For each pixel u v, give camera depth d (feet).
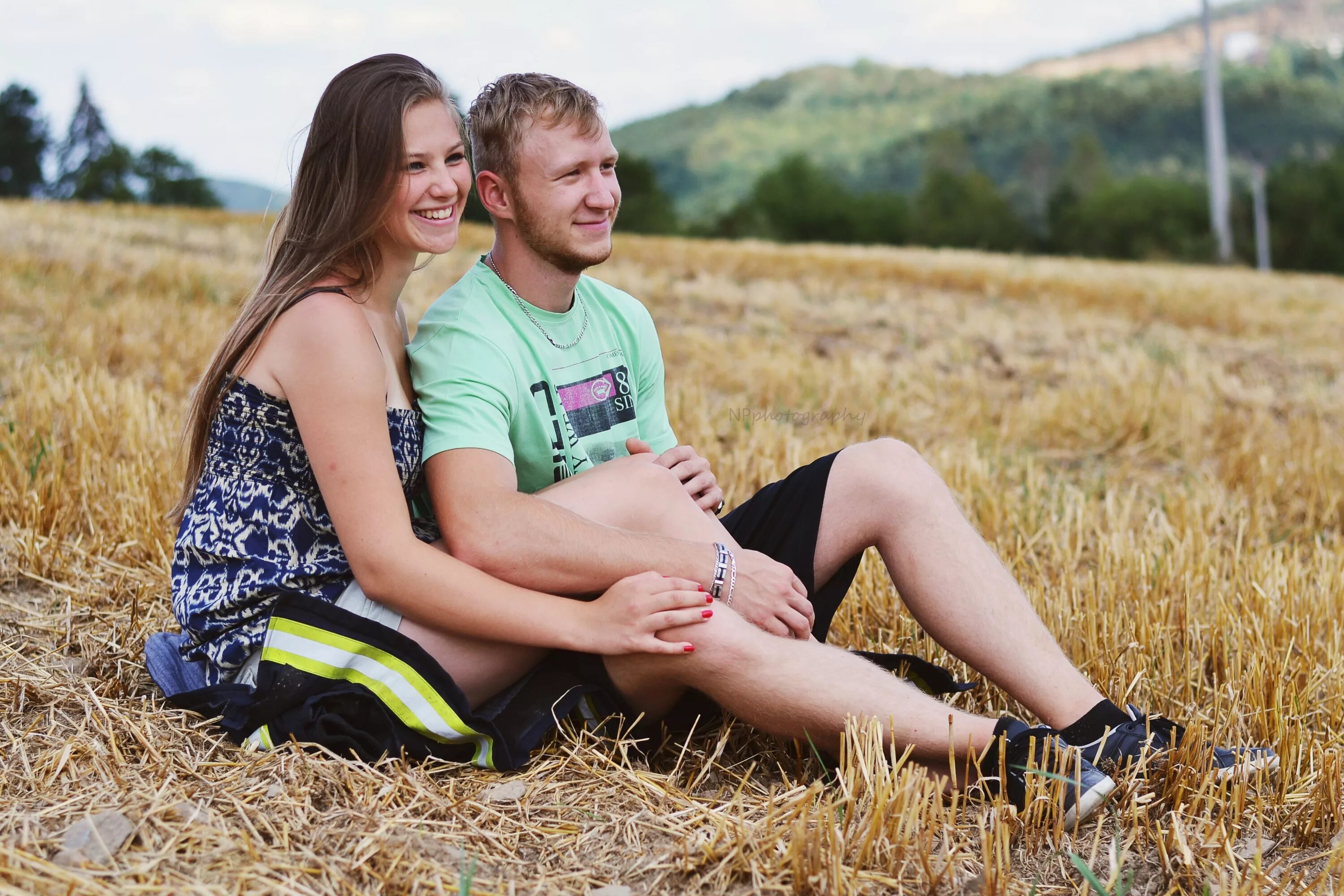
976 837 7.00
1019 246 245.65
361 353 7.31
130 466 12.83
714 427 18.48
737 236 242.37
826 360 27.35
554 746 7.79
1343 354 33.76
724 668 7.29
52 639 9.23
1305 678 9.27
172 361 21.40
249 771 7.15
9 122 286.87
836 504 8.18
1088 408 21.42
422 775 7.23
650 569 7.66
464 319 8.12
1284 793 7.43
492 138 8.13
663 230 240.73
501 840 6.73
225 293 32.86
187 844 6.33
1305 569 12.11
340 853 6.43
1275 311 44.65
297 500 7.68
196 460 8.00
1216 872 6.70
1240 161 543.80
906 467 8.13
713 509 8.88
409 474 7.86
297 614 7.40
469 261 43.14
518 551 7.49
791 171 246.68
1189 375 26.55
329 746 7.36
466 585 7.30
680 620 7.24
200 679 8.13
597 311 8.96
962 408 22.22
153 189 263.90
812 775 7.77
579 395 8.61
